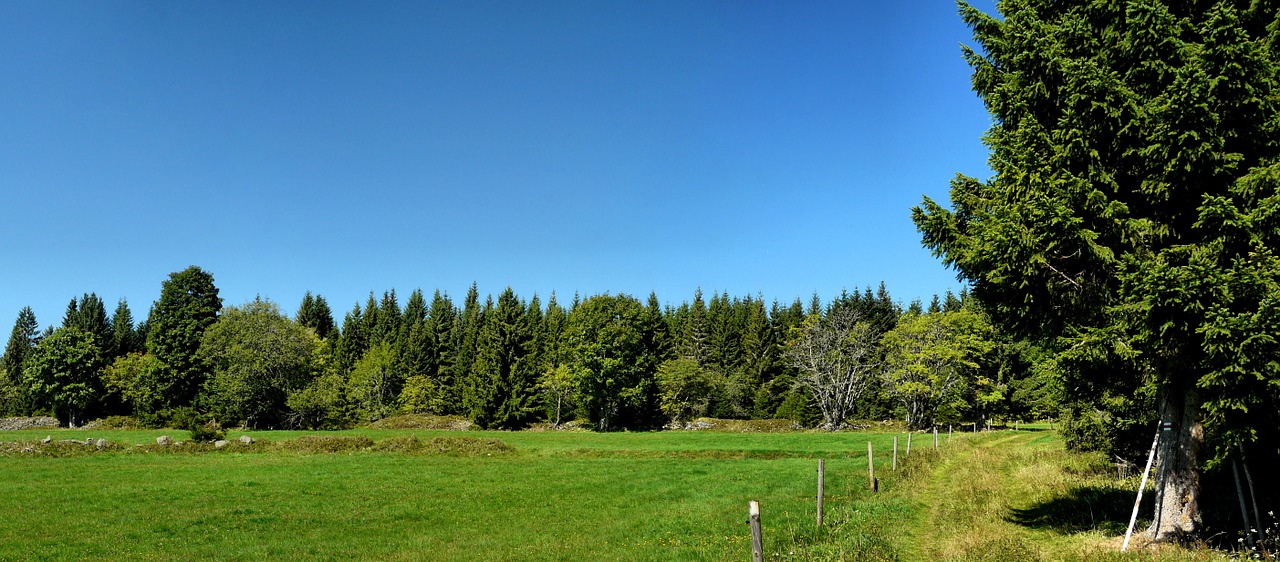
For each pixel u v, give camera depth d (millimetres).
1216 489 13914
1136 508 11883
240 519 19141
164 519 19031
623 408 71625
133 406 84938
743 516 17828
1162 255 10914
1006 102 12609
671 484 25062
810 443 44062
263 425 66000
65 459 34906
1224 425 10508
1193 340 10195
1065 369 13305
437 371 97312
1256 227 9977
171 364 70188
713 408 88625
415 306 129000
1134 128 11375
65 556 15055
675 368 75438
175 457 36625
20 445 36656
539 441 49750
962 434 53000
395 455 38562
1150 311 9938
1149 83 11711
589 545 15547
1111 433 20359
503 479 27516
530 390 75250
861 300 104938
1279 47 11078
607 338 69750
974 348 63375
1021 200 11750
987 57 13492
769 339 98438
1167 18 10836
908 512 16641
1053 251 11188
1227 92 10250
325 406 66750
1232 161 10531
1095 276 11609
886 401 75750
